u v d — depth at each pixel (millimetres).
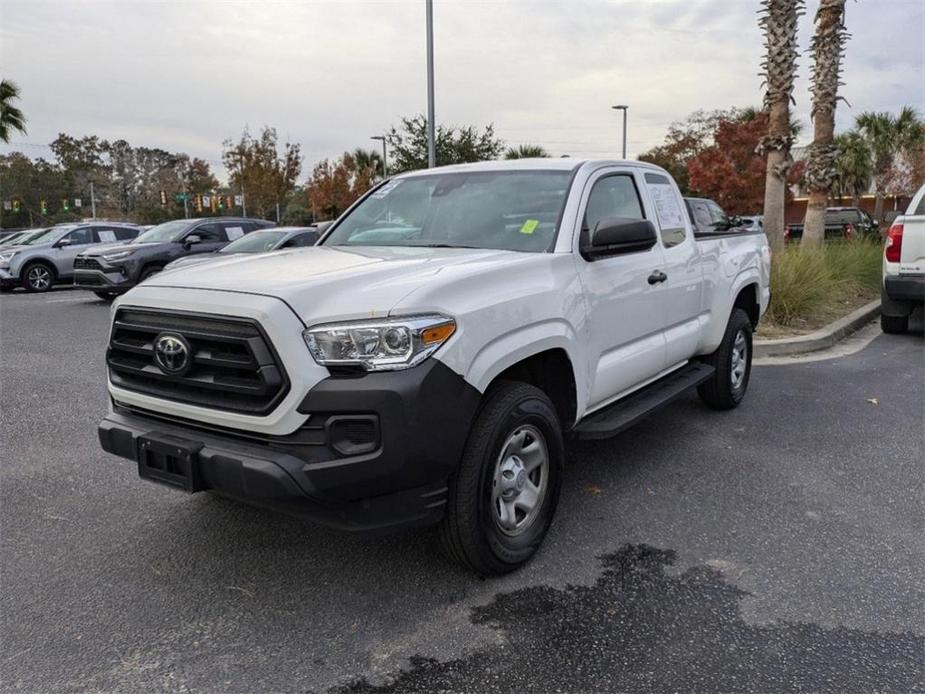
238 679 2746
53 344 9641
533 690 2676
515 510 3531
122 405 3547
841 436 5559
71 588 3381
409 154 28750
